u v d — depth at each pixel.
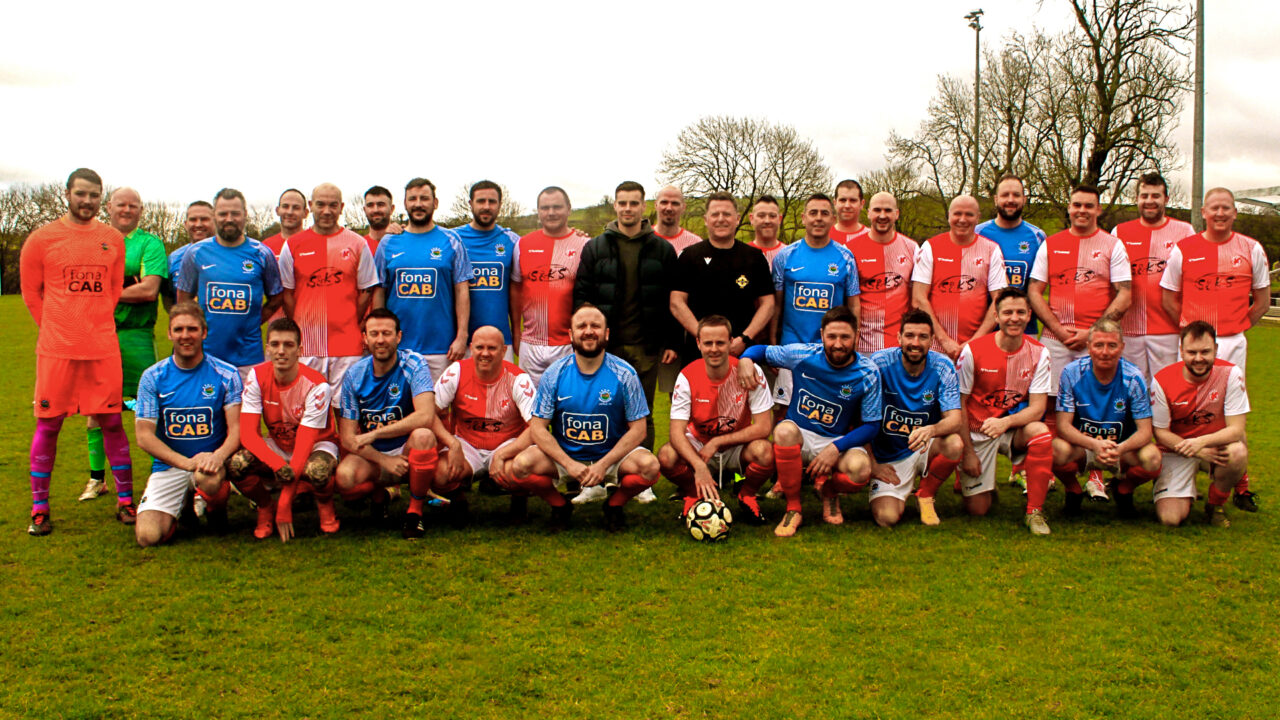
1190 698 3.10
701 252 6.09
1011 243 6.52
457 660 3.42
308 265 6.10
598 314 5.07
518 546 4.91
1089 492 5.81
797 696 3.12
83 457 7.57
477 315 6.55
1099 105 23.00
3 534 5.09
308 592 4.14
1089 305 6.36
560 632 3.68
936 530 5.24
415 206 6.14
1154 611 3.89
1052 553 4.74
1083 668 3.33
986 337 5.60
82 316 5.18
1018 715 2.99
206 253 5.87
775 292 6.45
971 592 4.13
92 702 3.06
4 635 3.63
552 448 5.10
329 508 5.17
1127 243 6.61
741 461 5.50
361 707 3.04
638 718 2.97
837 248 6.24
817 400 5.44
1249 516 5.54
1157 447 5.32
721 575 4.39
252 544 4.93
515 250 6.61
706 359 5.38
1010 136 28.30
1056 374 6.43
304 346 6.16
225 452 4.96
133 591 4.15
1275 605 3.95
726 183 42.09
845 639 3.61
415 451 4.90
